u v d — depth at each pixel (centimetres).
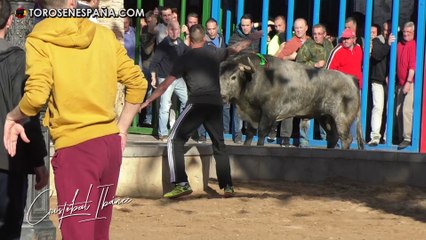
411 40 1831
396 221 1254
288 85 1617
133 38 1823
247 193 1440
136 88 754
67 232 726
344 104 1673
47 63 710
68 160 721
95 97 722
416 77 1839
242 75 1575
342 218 1262
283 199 1390
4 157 733
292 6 1845
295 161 1578
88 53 723
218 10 1866
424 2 1831
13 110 707
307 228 1175
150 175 1373
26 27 956
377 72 1845
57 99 716
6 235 746
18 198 746
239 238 1095
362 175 1578
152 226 1151
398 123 1866
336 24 2034
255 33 1391
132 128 1870
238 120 1819
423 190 1529
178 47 1755
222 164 1388
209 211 1273
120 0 1770
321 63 1756
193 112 1348
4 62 730
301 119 1792
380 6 2092
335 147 1719
